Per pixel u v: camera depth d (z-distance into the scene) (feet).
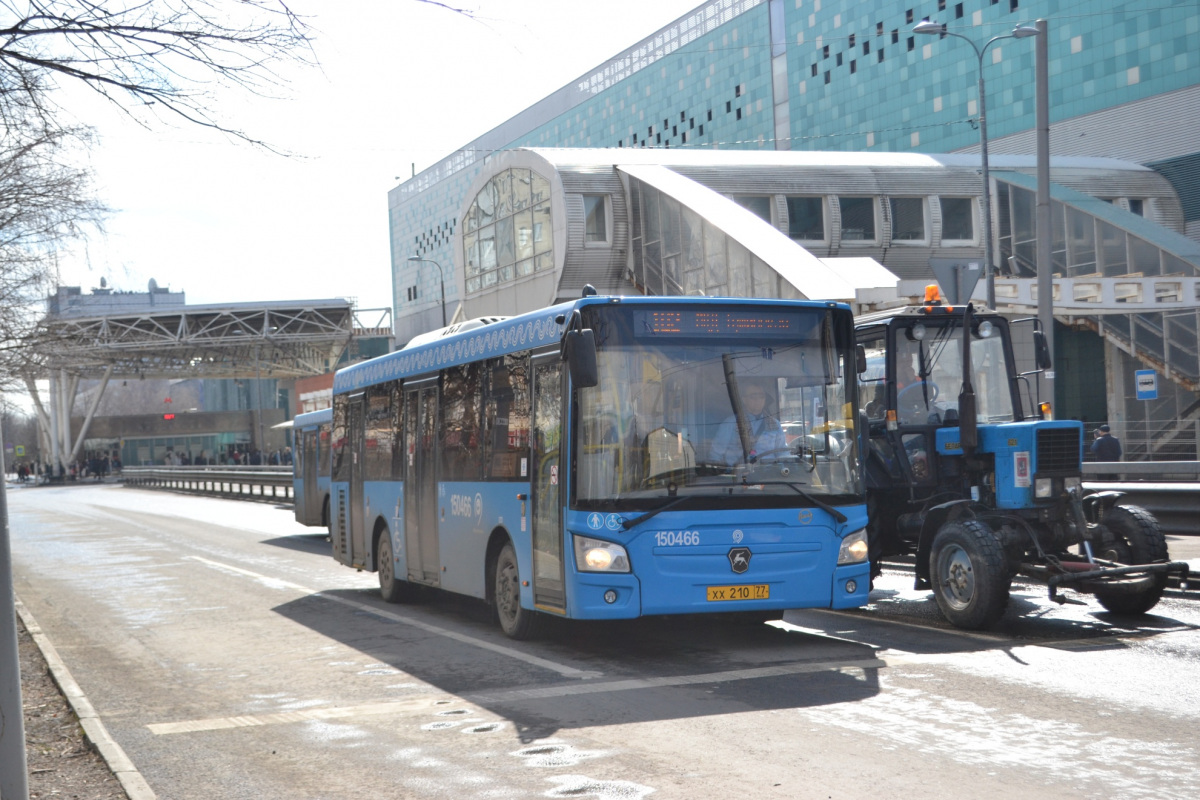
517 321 35.19
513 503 34.47
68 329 54.08
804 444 31.63
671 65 269.23
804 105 227.81
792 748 21.16
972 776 18.85
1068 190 134.41
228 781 21.24
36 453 394.32
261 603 48.37
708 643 33.45
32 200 45.65
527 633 34.73
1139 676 26.23
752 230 102.47
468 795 19.29
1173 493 49.90
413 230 377.30
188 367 255.91
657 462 30.42
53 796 20.48
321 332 235.40
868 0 210.59
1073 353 144.56
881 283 87.40
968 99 189.37
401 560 45.09
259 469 172.76
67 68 20.49
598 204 129.08
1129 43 160.15
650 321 31.12
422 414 43.16
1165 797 17.44
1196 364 112.88
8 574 17.06
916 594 43.11
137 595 53.06
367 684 29.68
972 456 36.55
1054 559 33.19
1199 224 149.28
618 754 21.36
